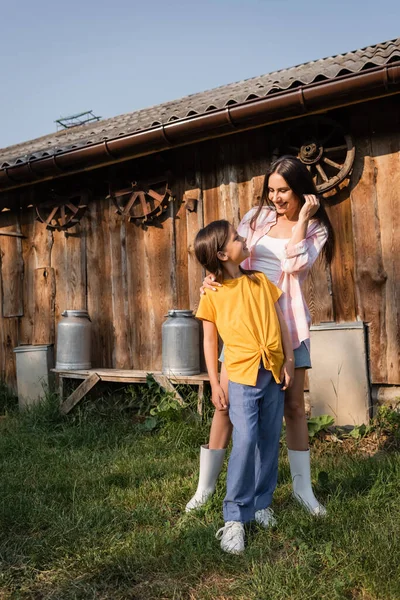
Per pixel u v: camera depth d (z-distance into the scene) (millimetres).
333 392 4719
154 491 3426
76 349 5957
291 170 2953
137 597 2316
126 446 4516
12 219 6883
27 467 4039
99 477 3693
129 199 6008
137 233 6016
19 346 6699
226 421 3047
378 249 4801
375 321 4797
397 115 4742
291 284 2959
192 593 2314
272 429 2744
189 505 3084
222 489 3227
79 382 6086
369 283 4824
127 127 5699
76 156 5656
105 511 3088
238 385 2686
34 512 3107
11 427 5402
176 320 5336
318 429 4488
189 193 5680
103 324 6199
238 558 2518
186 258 5723
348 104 4539
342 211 4945
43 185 6527
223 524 2826
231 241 2734
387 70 4246
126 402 5703
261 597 2209
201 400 4938
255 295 2754
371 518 2779
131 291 6039
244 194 5398
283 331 2789
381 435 4434
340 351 4703
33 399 6277
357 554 2418
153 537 2732
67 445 4691
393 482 3188
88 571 2504
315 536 2652
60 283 6496
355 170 4887
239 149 5430
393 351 4738
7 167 6055
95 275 6270
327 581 2316
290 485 3342
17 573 2521
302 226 2887
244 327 2686
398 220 4734
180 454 4195
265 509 2854
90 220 6316
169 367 5297
